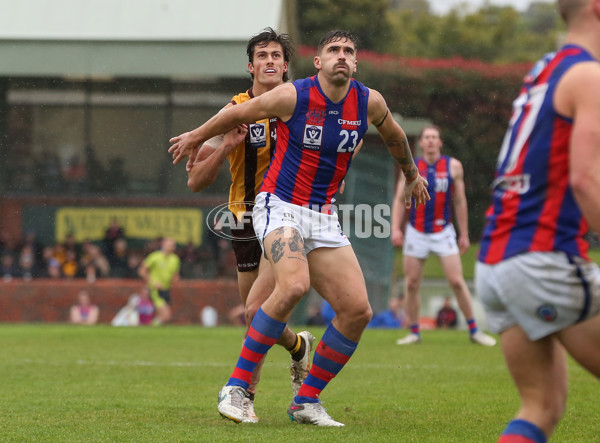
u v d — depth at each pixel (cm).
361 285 1505
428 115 6031
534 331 923
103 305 5053
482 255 963
